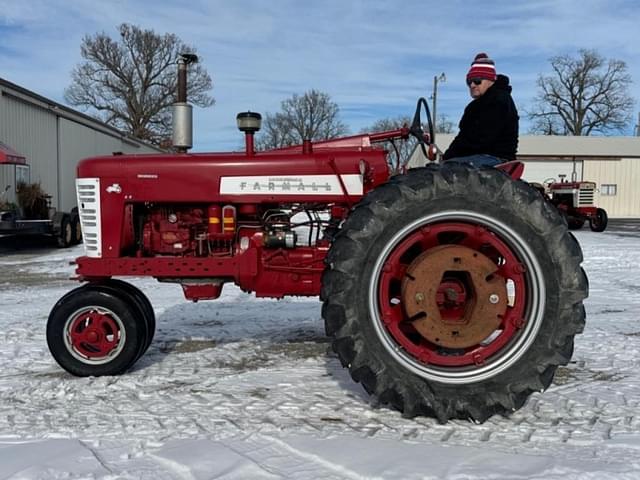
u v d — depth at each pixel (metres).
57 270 9.51
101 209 3.76
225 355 4.16
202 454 2.50
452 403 2.87
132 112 42.91
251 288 3.76
